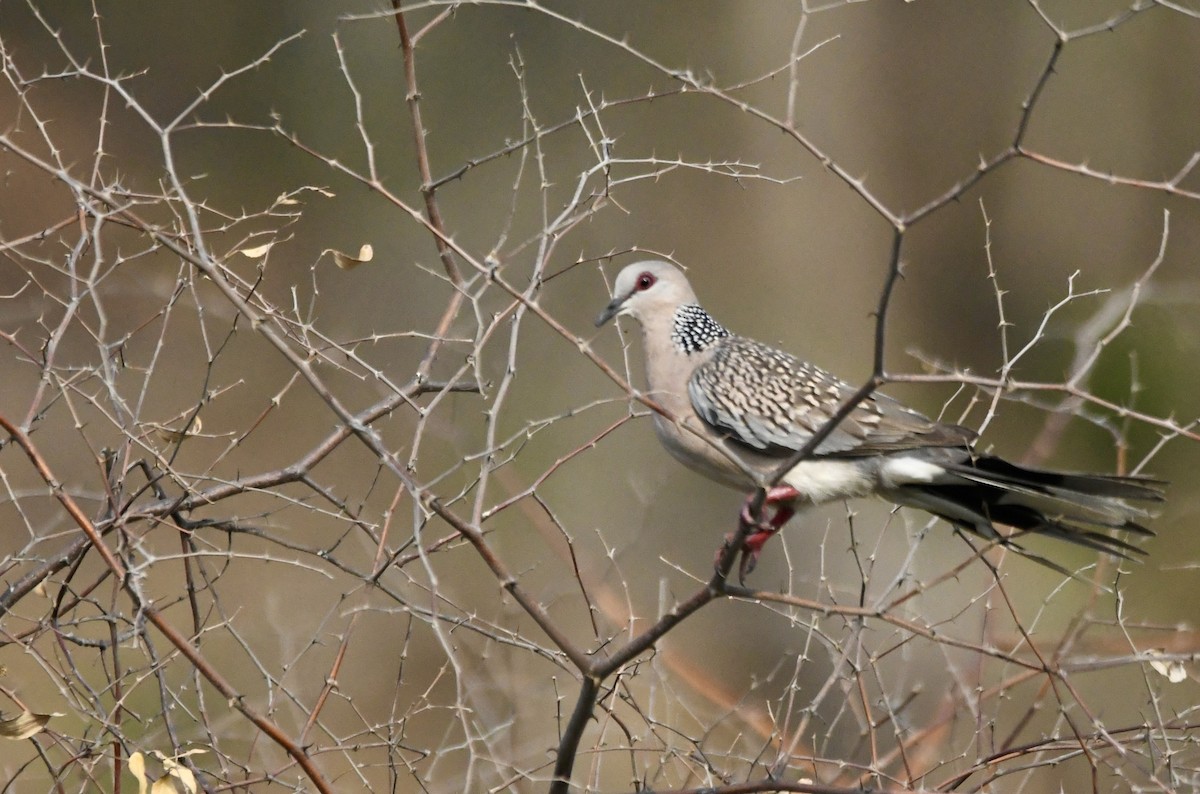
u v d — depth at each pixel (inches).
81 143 817.5
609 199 295.7
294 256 767.1
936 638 231.5
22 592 268.8
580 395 649.0
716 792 252.1
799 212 699.4
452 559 516.4
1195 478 742.5
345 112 828.6
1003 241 832.3
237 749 392.2
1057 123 834.2
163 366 671.8
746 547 316.8
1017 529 339.6
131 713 263.0
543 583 508.7
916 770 316.5
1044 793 438.3
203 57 853.2
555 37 768.9
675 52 732.0
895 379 208.5
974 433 309.0
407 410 538.6
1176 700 459.8
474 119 792.9
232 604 514.6
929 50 788.6
